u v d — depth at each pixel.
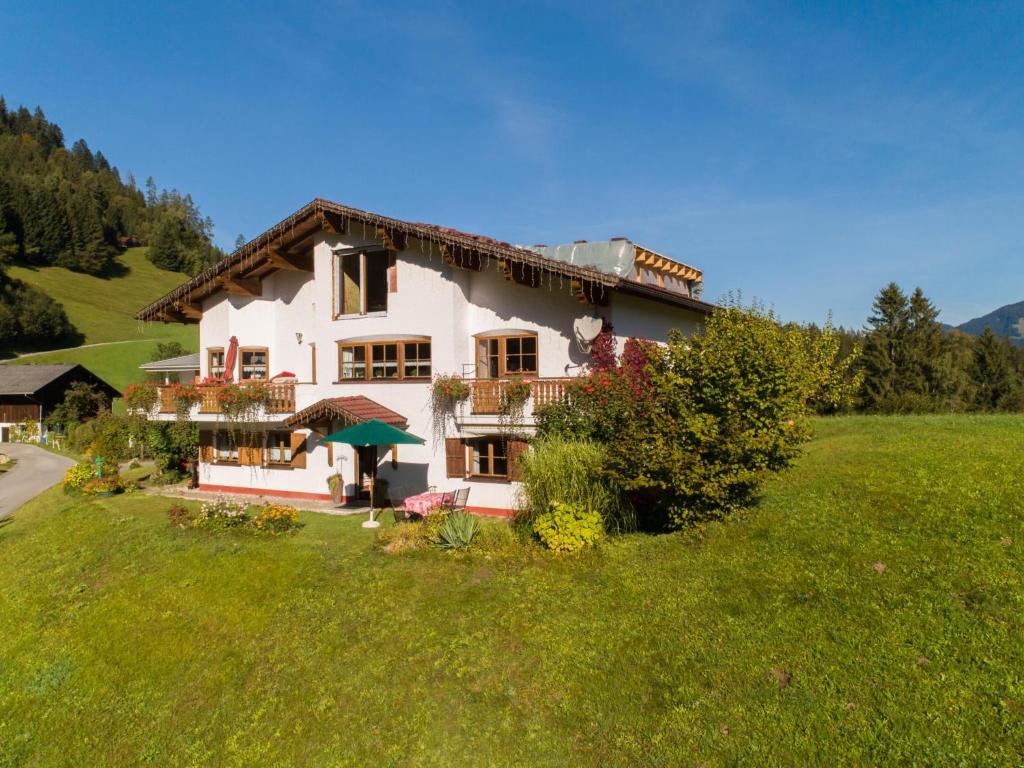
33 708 9.16
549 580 9.76
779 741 5.94
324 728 7.66
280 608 10.39
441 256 16.55
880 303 37.03
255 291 20.92
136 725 8.47
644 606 8.50
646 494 11.39
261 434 20.06
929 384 35.12
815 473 12.12
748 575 8.65
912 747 5.57
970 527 8.67
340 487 17.95
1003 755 5.33
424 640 8.79
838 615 7.38
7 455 38.47
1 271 81.56
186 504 18.47
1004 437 13.04
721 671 6.95
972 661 6.33
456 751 6.86
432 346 16.62
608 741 6.50
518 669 7.84
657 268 25.06
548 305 15.85
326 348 18.33
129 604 11.38
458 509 14.31
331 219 17.67
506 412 14.75
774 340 10.89
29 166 149.88
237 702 8.46
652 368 11.17
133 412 21.97
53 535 16.41
